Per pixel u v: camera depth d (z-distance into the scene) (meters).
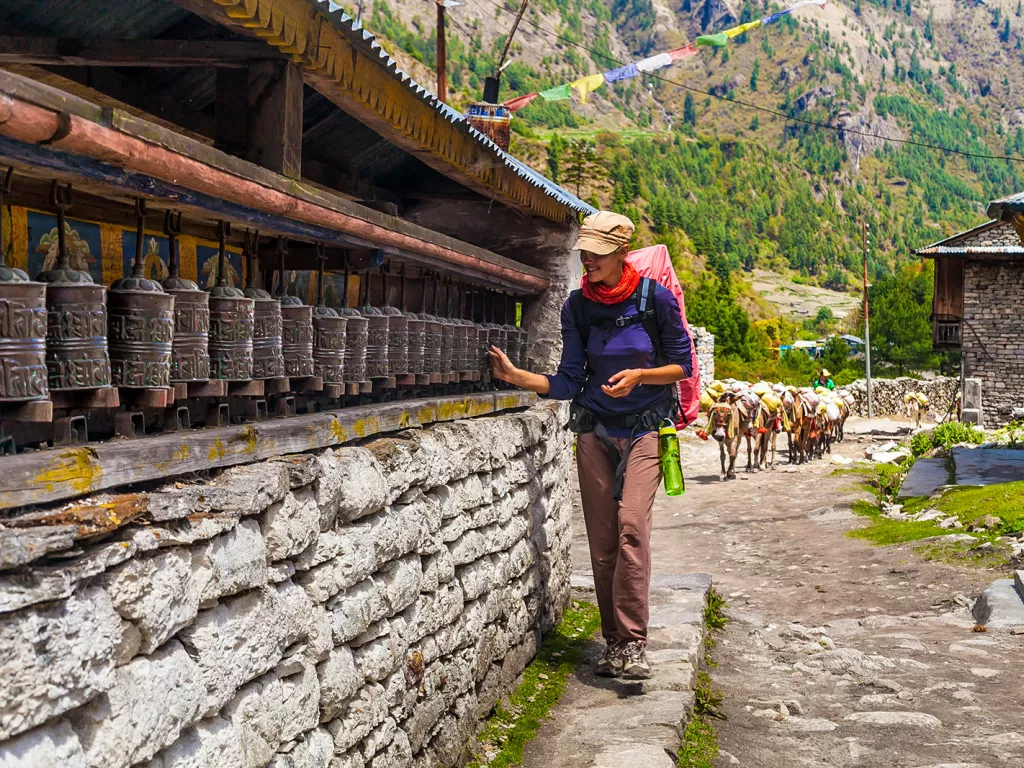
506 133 9.49
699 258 140.12
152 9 3.19
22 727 1.55
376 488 3.17
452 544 4.10
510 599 5.02
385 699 3.25
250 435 2.60
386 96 3.54
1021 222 14.53
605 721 4.51
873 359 65.50
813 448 23.28
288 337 3.11
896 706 5.27
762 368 56.19
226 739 2.20
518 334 5.96
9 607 1.54
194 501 2.14
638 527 4.82
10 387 1.89
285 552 2.55
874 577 9.30
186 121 4.05
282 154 3.03
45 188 2.49
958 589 8.44
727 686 5.70
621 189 143.00
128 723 1.83
